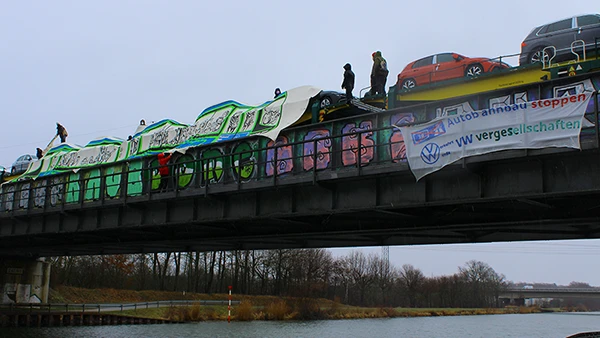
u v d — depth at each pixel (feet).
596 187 53.78
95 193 115.75
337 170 69.05
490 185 60.44
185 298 289.12
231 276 349.20
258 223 86.94
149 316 196.95
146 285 326.44
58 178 127.34
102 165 116.88
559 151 53.01
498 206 66.64
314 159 70.85
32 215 113.09
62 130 166.50
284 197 77.92
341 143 77.10
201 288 345.92
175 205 91.81
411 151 61.62
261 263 339.57
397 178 67.36
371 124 74.84
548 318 344.28
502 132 55.42
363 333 184.14
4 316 163.02
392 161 68.08
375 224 79.00
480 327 235.81
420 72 90.53
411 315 318.24
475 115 57.41
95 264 297.12
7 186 140.36
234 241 100.63
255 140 88.94
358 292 393.29
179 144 103.45
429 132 60.59
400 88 92.58
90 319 180.45
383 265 422.00
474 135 57.26
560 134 52.03
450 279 460.96
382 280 414.00
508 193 58.90
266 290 347.36
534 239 77.36
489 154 56.54
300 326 201.46
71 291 249.75
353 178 68.03
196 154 97.86
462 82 80.28
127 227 97.14
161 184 96.53
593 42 74.18
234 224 89.45
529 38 80.23
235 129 94.02
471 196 61.52
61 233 110.73
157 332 162.61
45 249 136.87
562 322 294.66
